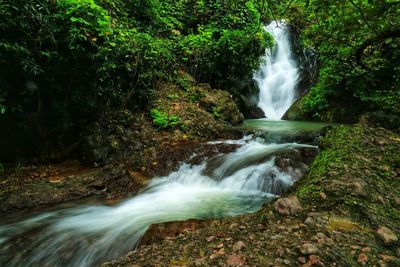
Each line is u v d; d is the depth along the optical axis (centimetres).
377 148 416
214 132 802
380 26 514
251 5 1145
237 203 478
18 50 487
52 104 619
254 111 1167
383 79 866
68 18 562
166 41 961
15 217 436
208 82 1073
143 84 808
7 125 561
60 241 377
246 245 240
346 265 210
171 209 461
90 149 638
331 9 482
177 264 229
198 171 598
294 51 1355
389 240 237
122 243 366
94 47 610
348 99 955
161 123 767
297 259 216
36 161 610
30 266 344
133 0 954
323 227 254
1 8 454
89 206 475
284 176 516
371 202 289
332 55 777
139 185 558
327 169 351
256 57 1105
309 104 1044
